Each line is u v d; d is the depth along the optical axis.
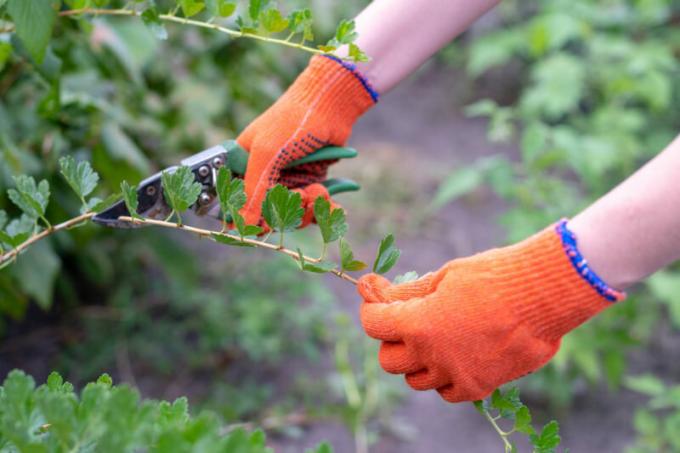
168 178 0.83
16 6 0.98
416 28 1.04
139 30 1.89
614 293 0.88
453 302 0.90
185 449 0.54
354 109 1.06
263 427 2.08
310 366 2.41
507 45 4.02
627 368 2.58
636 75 3.58
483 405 0.94
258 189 1.00
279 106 1.03
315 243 2.80
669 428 2.04
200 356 2.35
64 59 1.51
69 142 1.66
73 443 0.61
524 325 0.89
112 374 2.26
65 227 0.90
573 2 3.65
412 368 0.94
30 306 2.53
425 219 3.33
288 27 0.94
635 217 0.86
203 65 2.39
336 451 2.12
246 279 2.58
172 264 2.34
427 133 4.13
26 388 0.61
